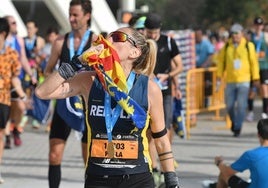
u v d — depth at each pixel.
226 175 8.55
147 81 5.55
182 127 11.45
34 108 13.98
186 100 16.28
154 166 9.66
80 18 8.89
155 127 5.65
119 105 5.43
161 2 62.38
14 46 13.39
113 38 5.59
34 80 13.79
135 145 5.47
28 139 15.56
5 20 10.26
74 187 10.45
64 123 8.94
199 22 54.44
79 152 13.70
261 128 8.02
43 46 16.94
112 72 5.38
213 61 20.67
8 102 10.29
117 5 40.44
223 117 20.19
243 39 15.90
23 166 12.24
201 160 12.89
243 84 15.86
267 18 51.50
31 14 38.25
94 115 5.48
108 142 5.45
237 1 51.38
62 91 5.61
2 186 10.53
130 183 5.47
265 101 17.67
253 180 7.91
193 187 10.51
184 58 16.89
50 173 9.04
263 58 17.59
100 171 5.48
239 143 15.20
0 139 10.34
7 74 10.25
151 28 10.10
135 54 5.58
